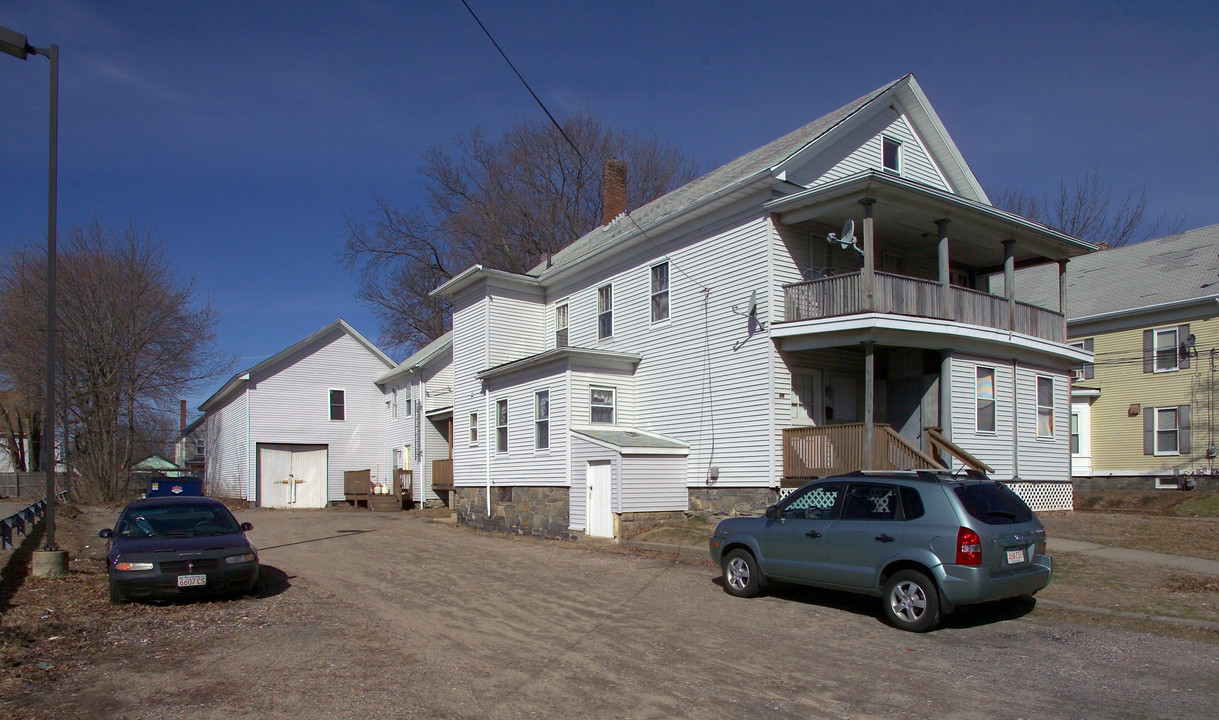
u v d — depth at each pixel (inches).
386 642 340.2
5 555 592.7
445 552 660.7
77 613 398.3
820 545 389.1
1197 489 977.5
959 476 372.5
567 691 266.4
